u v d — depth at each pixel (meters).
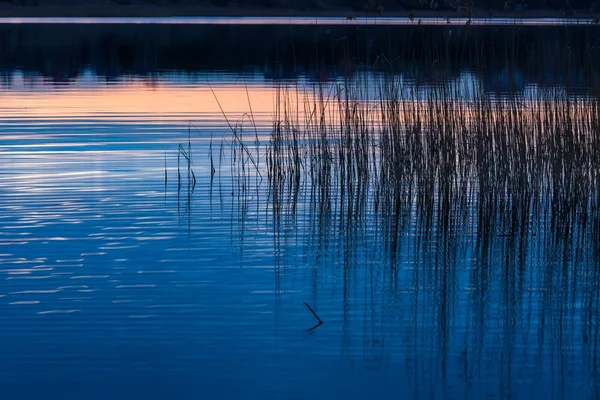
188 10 108.75
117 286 10.88
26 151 19.70
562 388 8.35
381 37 50.53
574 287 11.38
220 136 21.94
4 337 9.25
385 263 12.27
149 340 9.25
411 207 15.55
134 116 25.20
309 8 87.25
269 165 18.20
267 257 12.38
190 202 15.47
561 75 14.86
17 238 12.90
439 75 15.52
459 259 12.59
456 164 15.54
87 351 8.96
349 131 16.58
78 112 25.91
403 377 8.54
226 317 9.94
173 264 11.87
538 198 14.76
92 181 16.88
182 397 8.04
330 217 14.84
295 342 9.31
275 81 34.38
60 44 52.97
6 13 100.69
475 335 9.62
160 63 42.88
